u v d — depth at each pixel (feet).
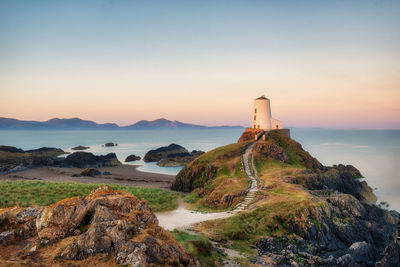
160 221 113.70
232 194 156.35
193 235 88.38
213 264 71.36
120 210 66.80
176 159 467.52
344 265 91.15
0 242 55.98
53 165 416.05
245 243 95.50
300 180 183.52
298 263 84.38
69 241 54.95
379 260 112.57
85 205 63.52
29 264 46.44
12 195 122.72
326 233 116.37
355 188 241.96
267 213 119.65
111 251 53.16
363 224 135.44
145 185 258.98
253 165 221.66
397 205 228.02
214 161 236.22
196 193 190.80
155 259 53.36
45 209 60.44
